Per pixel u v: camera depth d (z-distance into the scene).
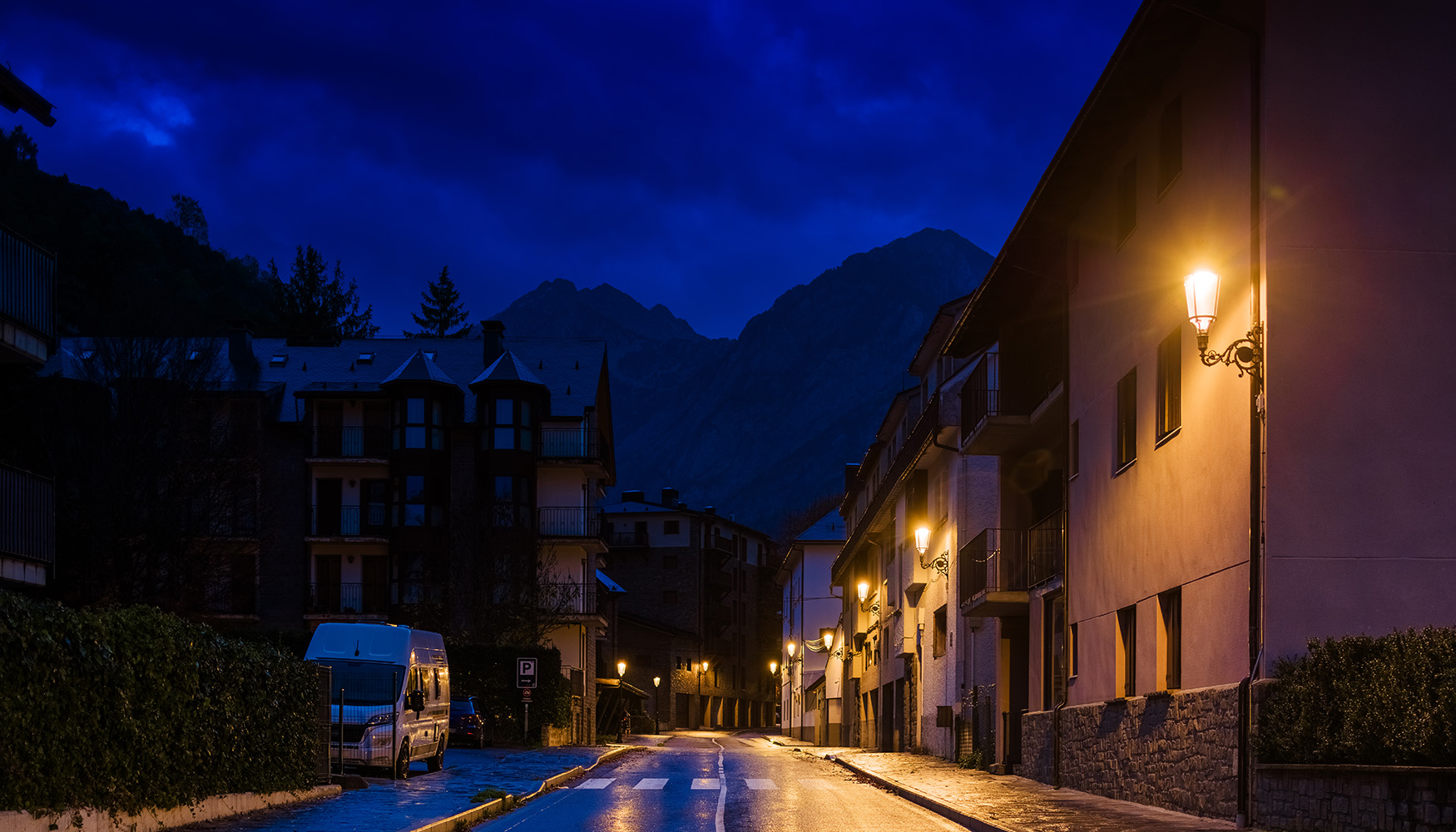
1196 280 13.66
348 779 20.08
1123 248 19.81
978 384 28.81
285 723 17.19
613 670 86.56
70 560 43.53
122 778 12.13
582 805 19.12
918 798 20.41
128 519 43.28
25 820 10.30
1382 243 14.30
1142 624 18.52
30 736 10.43
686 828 15.55
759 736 91.69
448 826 14.99
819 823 16.33
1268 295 14.19
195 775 14.09
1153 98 18.33
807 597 77.69
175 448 45.00
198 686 14.12
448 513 54.28
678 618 109.50
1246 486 14.57
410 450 54.34
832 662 66.94
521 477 54.75
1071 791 21.31
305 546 54.75
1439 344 14.17
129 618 12.48
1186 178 16.84
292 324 101.50
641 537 111.38
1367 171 14.35
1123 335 19.73
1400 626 13.83
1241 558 14.69
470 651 44.88
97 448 43.88
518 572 52.75
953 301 36.22
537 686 44.53
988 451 29.33
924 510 39.66
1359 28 14.48
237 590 54.25
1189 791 16.02
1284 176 14.34
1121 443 20.00
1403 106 14.41
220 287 103.56
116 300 46.31
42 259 20.95
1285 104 14.39
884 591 48.22
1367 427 14.10
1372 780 11.05
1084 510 21.88
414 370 54.84
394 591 53.72
